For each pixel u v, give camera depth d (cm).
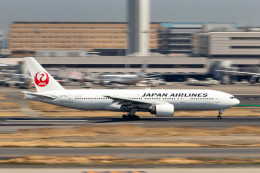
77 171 9669
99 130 17088
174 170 9719
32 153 11994
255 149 12912
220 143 13988
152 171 9662
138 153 12119
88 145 13425
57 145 13325
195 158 11362
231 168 10119
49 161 10725
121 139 14800
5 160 10906
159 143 13900
